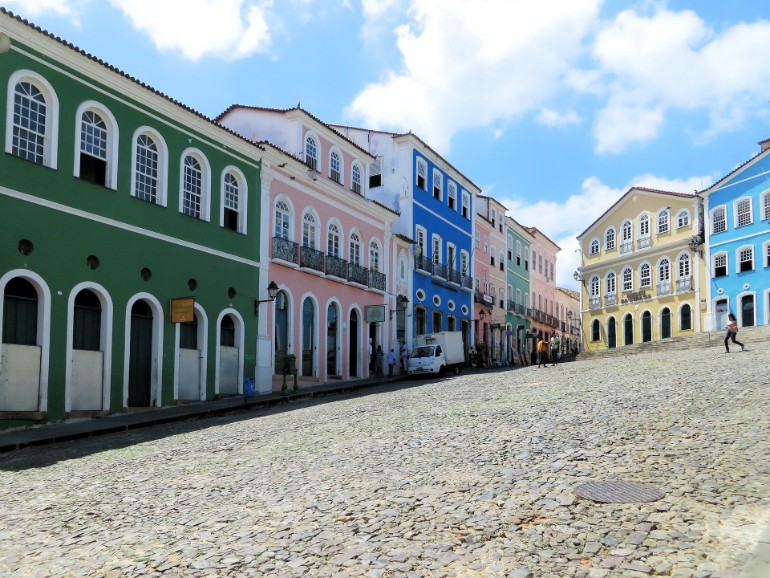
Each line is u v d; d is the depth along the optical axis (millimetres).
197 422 16422
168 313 19781
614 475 6578
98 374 17453
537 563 4586
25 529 6613
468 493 6473
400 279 35125
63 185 16750
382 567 4758
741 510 5238
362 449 9484
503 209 52375
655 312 49312
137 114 19172
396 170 37125
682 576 4137
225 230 22469
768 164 41094
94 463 10523
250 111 28156
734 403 10266
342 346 29031
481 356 42688
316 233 27781
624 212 52875
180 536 5969
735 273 42906
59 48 16688
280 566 4977
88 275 17297
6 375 15164
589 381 17188
